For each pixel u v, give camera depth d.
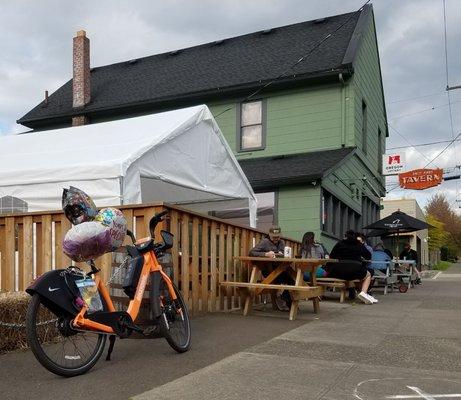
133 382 4.12
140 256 5.06
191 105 17.92
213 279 7.74
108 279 6.16
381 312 8.16
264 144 16.77
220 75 18.09
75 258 4.62
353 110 16.00
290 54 17.72
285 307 8.47
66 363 4.34
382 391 3.90
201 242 7.49
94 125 10.25
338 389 3.94
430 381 4.16
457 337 5.95
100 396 3.77
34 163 8.28
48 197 7.81
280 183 14.23
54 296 4.21
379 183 22.48
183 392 3.84
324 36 18.08
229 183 10.76
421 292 12.77
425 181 21.81
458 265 52.09
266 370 4.44
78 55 20.02
